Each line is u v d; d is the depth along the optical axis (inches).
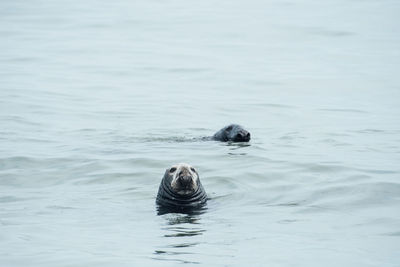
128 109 3378.4
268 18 6737.2
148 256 1391.5
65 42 5452.8
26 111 3235.7
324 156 2351.1
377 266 1333.7
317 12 7081.7
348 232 1560.0
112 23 6402.6
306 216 1701.5
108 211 1765.5
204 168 2193.7
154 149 2460.6
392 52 5142.7
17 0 7736.2
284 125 3046.3
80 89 3868.1
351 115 3287.4
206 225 1632.6
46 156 2347.4
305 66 4690.0
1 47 5196.9
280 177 2089.1
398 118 3201.3
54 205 1819.6
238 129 2625.5
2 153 2386.8
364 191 1907.0
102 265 1339.8
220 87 4018.2
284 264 1348.4
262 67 4640.8
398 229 1571.1
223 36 5846.5
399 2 7613.2
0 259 1376.7
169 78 4264.3
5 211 1756.9
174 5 7682.1
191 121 3137.3
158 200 1865.2
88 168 2199.8
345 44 5497.1
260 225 1627.7
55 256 1391.5
